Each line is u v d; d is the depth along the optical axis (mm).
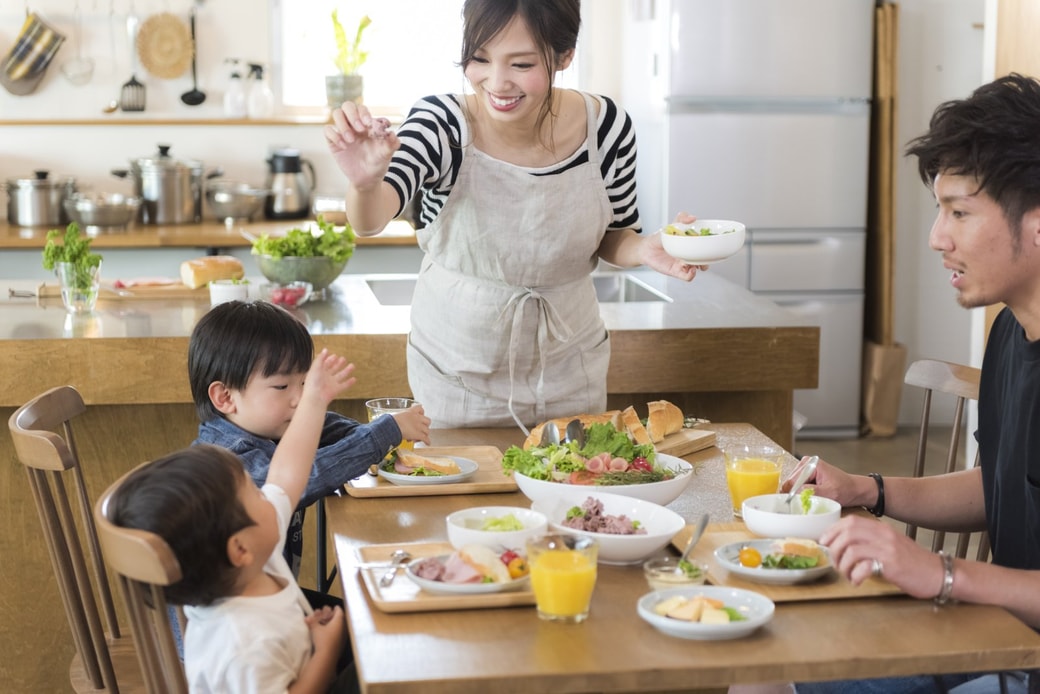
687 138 5027
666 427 2146
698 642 1301
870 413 5438
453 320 2297
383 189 2006
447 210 2207
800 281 5184
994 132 1479
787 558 1488
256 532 1469
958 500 1854
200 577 1420
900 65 5531
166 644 1363
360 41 5750
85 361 2795
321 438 2066
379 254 5012
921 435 2363
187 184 5277
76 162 5566
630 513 1638
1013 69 3645
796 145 5078
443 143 2127
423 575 1438
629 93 5715
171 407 2904
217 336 1896
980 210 1521
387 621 1359
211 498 1419
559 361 2354
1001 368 1729
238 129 5637
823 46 5027
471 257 2236
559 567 1343
